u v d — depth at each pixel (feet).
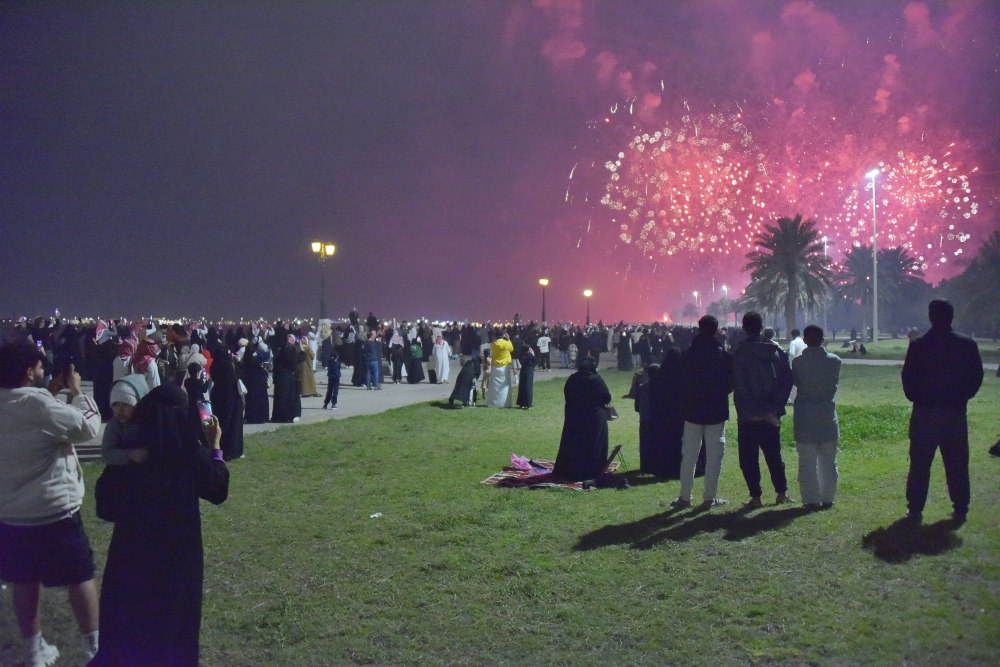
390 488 31.71
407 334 89.97
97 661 12.76
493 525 25.46
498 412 58.39
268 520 26.68
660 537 23.20
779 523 23.99
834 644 15.65
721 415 26.53
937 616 16.72
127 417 13.97
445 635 16.96
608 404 33.22
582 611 17.90
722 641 16.12
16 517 14.49
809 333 25.80
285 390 52.80
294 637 17.03
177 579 12.99
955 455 22.88
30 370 14.94
